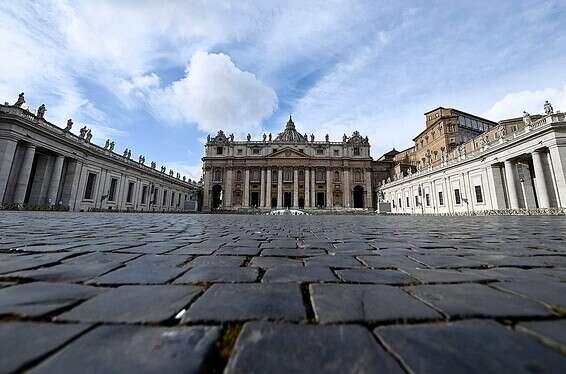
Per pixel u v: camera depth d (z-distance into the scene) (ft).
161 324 4.78
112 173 138.51
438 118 169.48
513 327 4.71
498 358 3.76
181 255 11.87
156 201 182.70
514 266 9.98
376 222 50.03
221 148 240.94
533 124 89.66
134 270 8.83
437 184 139.13
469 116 173.99
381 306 5.75
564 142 79.77
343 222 50.14
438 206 138.21
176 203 214.07
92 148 123.13
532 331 4.54
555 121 80.94
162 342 4.15
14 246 13.55
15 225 26.71
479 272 9.02
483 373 3.42
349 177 231.71
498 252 13.26
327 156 234.17
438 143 172.04
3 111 86.53
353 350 3.98
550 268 9.62
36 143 95.45
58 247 13.38
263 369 3.51
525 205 96.73
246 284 7.43
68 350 3.86
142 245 14.70
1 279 7.52
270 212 183.73
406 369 3.51
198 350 3.95
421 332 4.54
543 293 6.59
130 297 6.15
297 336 4.40
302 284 7.51
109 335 4.33
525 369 3.51
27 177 92.12
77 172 116.26
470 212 114.42
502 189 102.83
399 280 7.97
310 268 9.59
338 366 3.59
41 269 8.77
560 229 28.37
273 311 5.43
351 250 13.98
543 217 65.51
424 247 15.16
